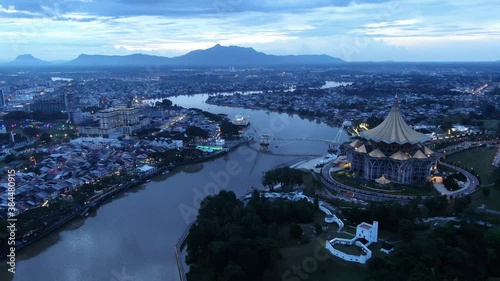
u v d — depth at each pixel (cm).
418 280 15050
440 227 19688
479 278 16750
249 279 17450
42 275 19900
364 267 17225
